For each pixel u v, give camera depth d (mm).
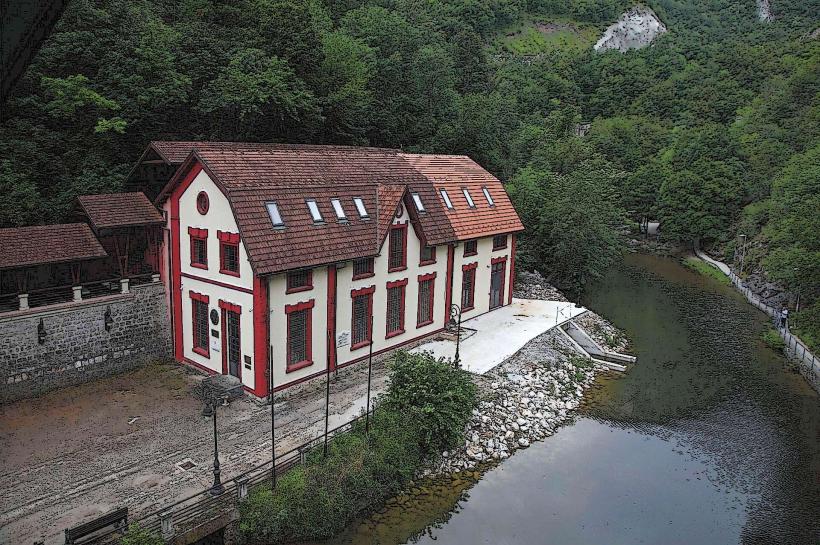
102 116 32062
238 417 22094
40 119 31094
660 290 49281
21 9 4383
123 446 19922
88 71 33281
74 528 14344
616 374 31219
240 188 22812
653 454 23594
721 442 24703
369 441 20438
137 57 33406
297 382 24172
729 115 85812
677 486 21562
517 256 44250
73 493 17266
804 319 37938
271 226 22922
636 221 77812
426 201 31016
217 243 23828
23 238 23109
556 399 27250
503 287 37469
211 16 40219
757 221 57531
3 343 22141
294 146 30594
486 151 50781
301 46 40094
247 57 35906
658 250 68312
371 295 27016
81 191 29188
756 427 26000
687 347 35656
